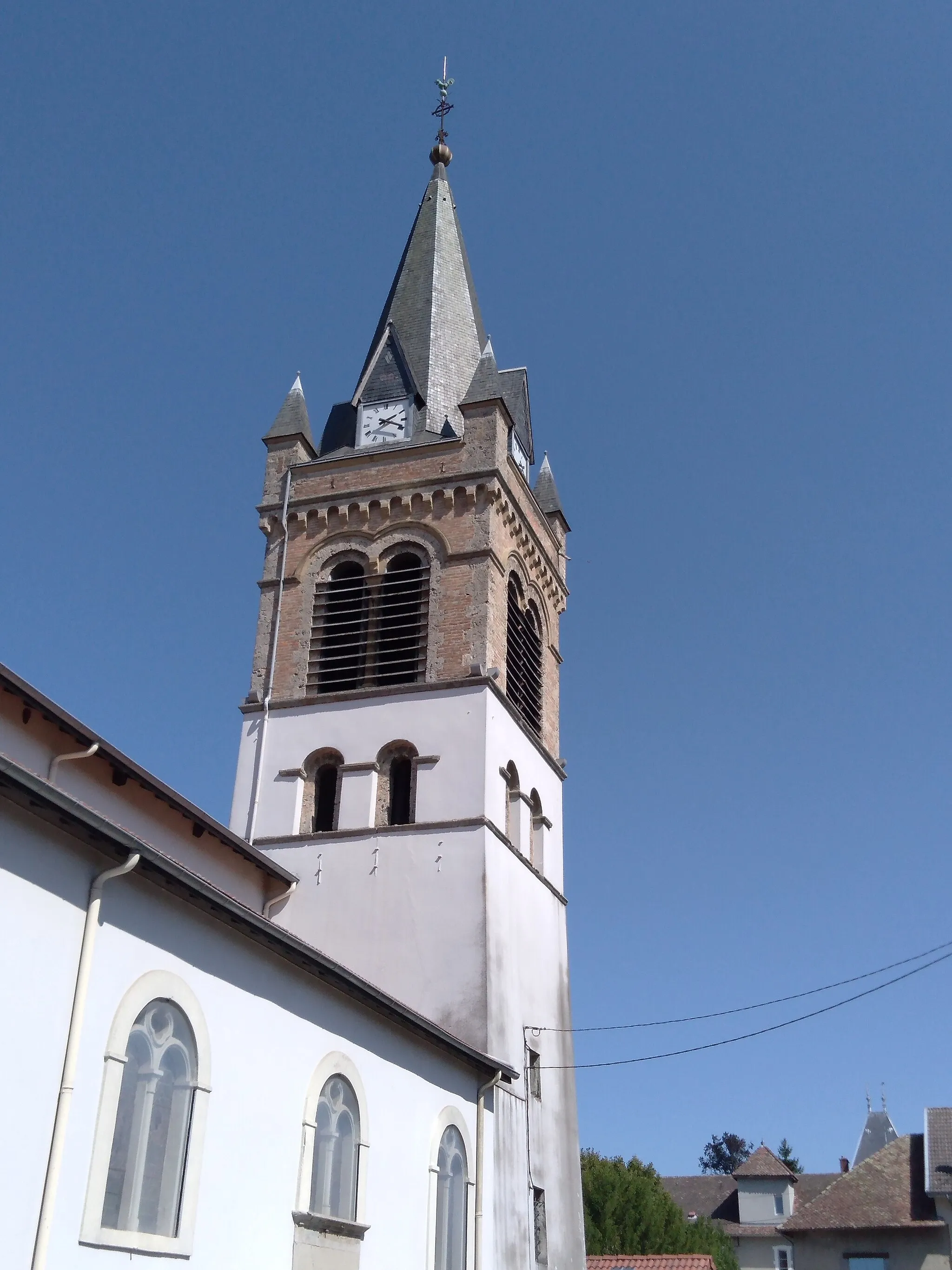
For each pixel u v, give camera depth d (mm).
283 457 43594
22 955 15383
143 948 17625
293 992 21547
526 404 47781
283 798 37031
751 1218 84812
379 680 38500
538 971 37312
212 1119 18531
